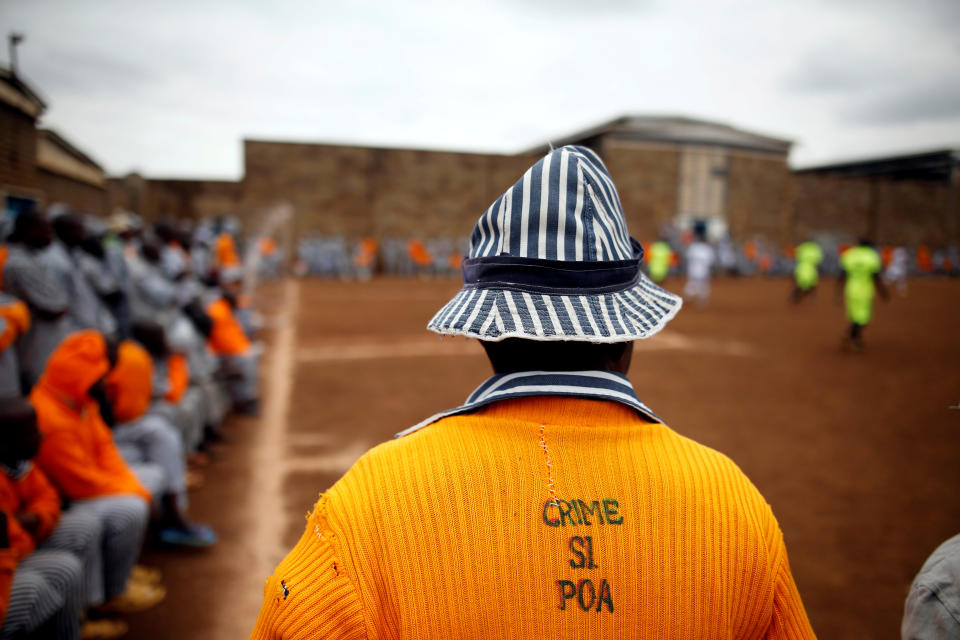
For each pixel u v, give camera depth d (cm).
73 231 521
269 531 409
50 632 253
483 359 994
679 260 2819
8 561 219
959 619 97
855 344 1073
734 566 81
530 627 77
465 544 78
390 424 646
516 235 83
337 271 2609
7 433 252
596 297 83
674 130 2891
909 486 491
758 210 3061
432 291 2073
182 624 310
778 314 1568
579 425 84
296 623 78
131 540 310
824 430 630
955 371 911
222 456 541
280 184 2606
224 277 898
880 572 367
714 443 585
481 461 81
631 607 78
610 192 89
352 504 81
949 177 3491
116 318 584
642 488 81
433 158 2731
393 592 78
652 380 841
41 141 1326
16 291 400
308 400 735
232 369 647
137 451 374
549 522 79
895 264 2336
